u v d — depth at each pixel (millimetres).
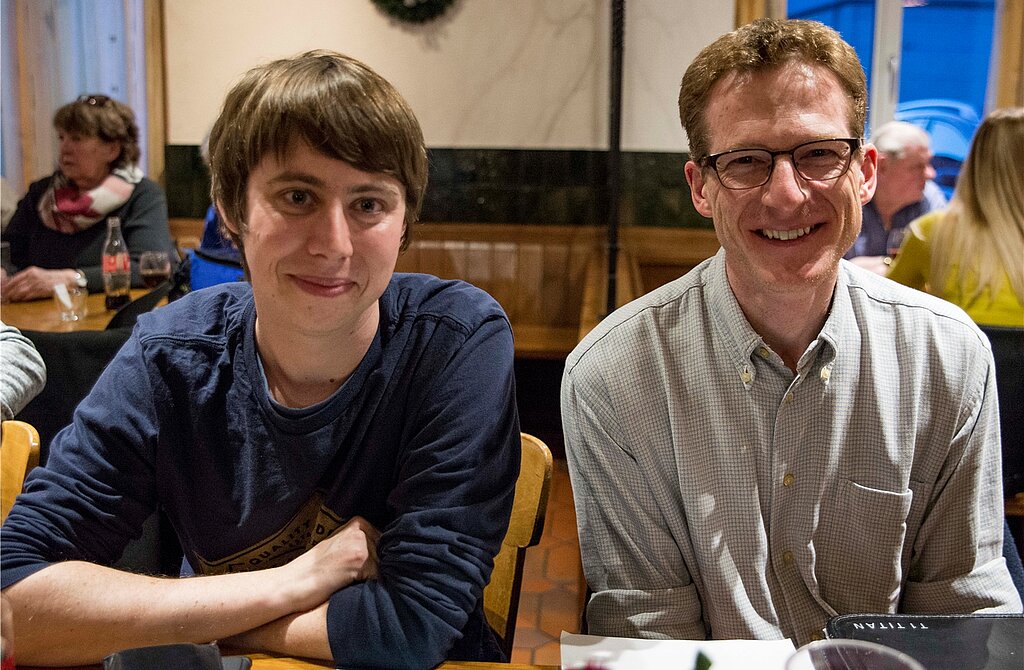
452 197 4605
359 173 960
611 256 3441
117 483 1082
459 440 1066
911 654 877
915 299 1188
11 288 2971
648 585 1192
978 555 1180
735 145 1079
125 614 956
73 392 2045
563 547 2975
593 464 1223
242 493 1096
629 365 1201
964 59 4902
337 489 1105
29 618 948
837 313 1139
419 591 986
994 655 875
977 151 2355
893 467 1152
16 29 4262
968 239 2391
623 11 3557
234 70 4543
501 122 4547
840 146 1062
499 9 4453
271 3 4492
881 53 4703
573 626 2461
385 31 4500
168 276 3107
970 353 1166
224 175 1005
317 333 1013
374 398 1088
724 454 1161
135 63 4504
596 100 4500
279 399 1112
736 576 1161
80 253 3314
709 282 1208
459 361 1102
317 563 1020
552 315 4598
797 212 1068
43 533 1013
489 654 1145
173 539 1594
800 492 1157
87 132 3227
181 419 1098
